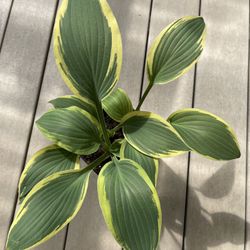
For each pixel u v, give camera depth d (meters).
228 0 1.02
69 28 0.54
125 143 0.67
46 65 0.96
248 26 1.00
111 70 0.57
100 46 0.55
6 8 1.00
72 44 0.55
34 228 0.56
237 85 0.94
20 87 0.94
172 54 0.65
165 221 0.84
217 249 0.82
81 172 0.63
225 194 0.86
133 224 0.55
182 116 0.68
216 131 0.66
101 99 0.59
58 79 0.95
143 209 0.56
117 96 0.71
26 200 0.58
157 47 0.65
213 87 0.94
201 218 0.84
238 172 0.88
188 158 0.89
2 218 0.84
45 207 0.58
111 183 0.59
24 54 0.97
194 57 0.64
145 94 0.69
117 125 0.72
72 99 0.71
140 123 0.64
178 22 0.65
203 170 0.88
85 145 0.64
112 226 0.55
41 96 0.93
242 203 0.85
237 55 0.97
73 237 0.83
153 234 0.55
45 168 0.67
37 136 0.90
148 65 0.66
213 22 1.00
